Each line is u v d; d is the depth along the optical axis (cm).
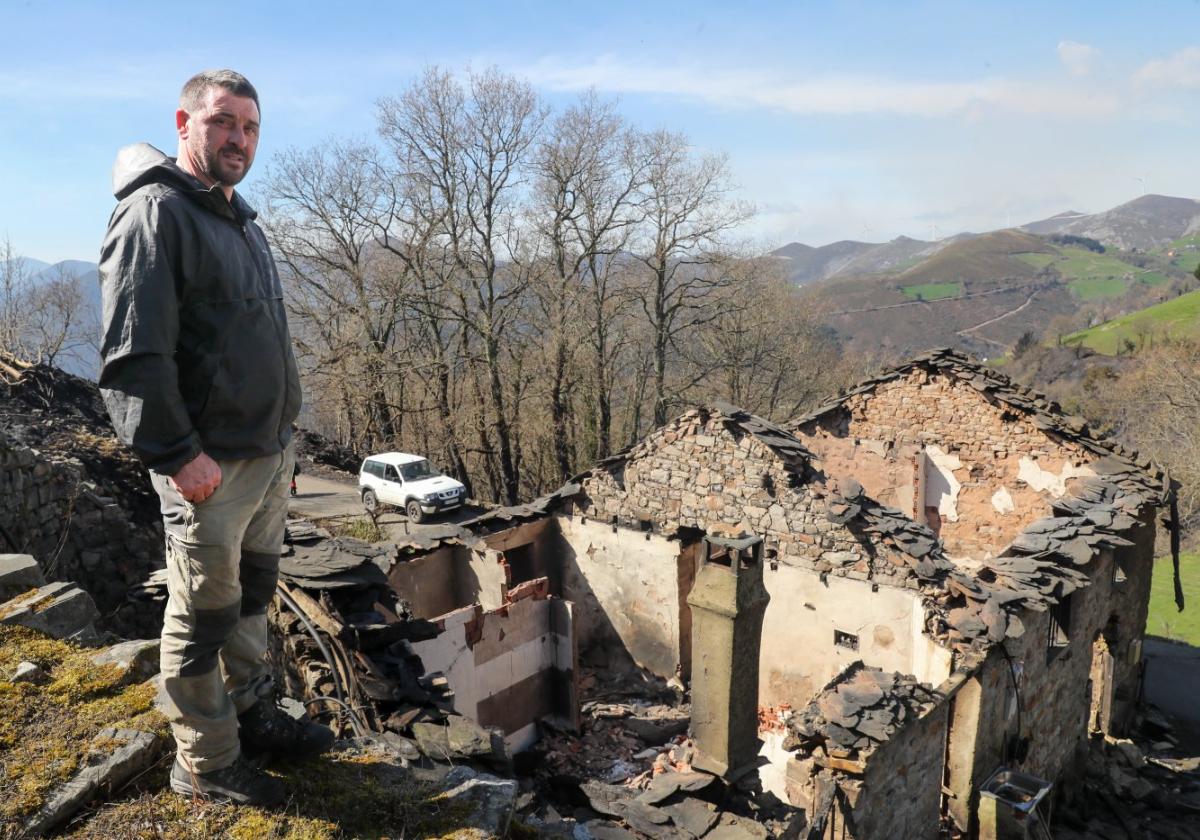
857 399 1681
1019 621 890
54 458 1334
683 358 3338
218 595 288
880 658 1016
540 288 2914
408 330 3034
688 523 1223
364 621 691
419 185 2734
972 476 1553
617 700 1221
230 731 307
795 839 565
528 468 3366
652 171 2881
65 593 445
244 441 283
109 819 295
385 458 2267
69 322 2959
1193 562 2545
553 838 382
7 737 327
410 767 367
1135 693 1419
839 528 1055
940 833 882
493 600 1214
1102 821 1095
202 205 278
